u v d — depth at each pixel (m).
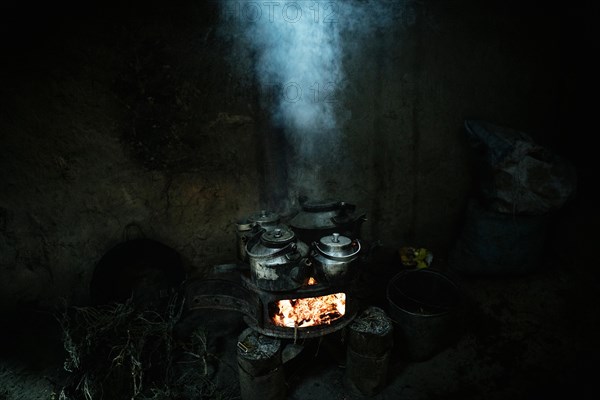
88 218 3.27
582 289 3.47
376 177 3.81
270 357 2.41
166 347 3.00
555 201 3.30
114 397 2.51
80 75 3.01
